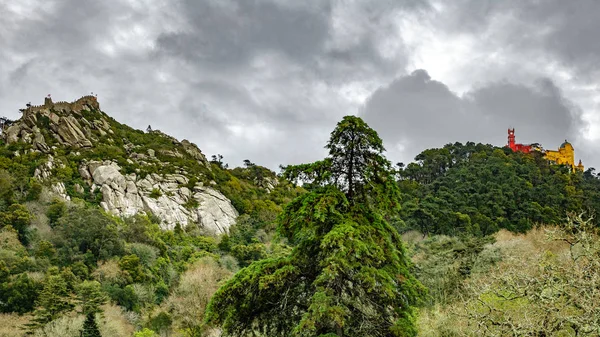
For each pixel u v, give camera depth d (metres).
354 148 10.75
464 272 28.66
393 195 10.88
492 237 36.06
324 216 9.61
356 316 9.95
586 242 10.23
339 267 8.97
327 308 8.76
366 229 9.86
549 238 11.21
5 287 35.81
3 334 29.72
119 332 32.66
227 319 10.04
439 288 27.64
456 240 37.97
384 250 10.05
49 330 30.23
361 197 10.91
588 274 9.57
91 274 42.59
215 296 10.02
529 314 10.45
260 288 9.55
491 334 9.31
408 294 9.82
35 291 36.16
